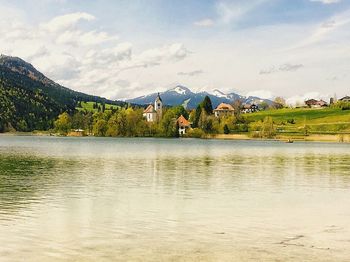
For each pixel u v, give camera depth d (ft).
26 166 231.09
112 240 81.46
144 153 368.68
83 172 201.67
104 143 610.24
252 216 104.53
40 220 97.55
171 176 188.03
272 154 375.04
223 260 70.08
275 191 147.13
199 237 84.17
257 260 70.13
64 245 77.92
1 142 636.48
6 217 100.42
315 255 72.90
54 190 142.72
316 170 222.89
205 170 217.77
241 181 173.17
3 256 71.36
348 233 88.22
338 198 133.59
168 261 69.31
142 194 136.98
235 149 465.88
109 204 118.62
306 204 122.31
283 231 89.66
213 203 122.21
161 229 90.53
